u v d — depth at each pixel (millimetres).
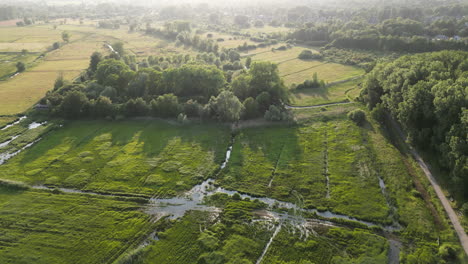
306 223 54812
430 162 69000
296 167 70938
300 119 95000
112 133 89250
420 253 47438
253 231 53562
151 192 64188
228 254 49031
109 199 62312
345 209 57562
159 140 84812
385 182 64250
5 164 74500
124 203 61094
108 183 67375
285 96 104000
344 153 75375
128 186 66188
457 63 94250
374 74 103938
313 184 65000
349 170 68688
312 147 79000
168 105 96500
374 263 46281
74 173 70875
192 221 56188
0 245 51562
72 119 98312
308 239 51406
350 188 63000
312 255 48406
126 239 52500
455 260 45844
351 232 52156
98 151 79875
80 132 90125
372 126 88188
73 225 55594
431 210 56250
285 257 48281
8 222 56375
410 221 53594
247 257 48594
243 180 67375
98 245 51406
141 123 95188
